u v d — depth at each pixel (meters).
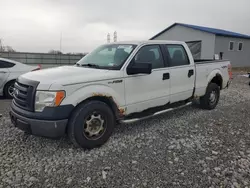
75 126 3.04
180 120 4.75
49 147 3.34
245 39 24.31
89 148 3.27
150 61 4.04
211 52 21.16
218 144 3.53
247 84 10.97
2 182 2.45
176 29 24.02
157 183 2.47
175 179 2.54
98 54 4.21
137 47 3.88
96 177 2.57
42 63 25.12
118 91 3.50
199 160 2.99
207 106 5.54
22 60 24.03
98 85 3.25
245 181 2.52
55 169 2.73
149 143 3.54
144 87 3.88
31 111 2.94
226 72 6.07
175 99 4.55
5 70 7.00
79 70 3.49
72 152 3.19
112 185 2.43
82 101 3.13
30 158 3.00
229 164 2.90
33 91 2.93
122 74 3.54
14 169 2.72
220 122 4.67
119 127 4.26
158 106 4.25
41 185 2.41
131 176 2.60
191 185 2.44
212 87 5.53
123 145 3.45
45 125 2.85
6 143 3.46
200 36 21.80
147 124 4.46
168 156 3.10
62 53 27.64
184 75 4.65
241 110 5.71
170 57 4.43
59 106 2.87
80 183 2.46
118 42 4.34
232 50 23.06
